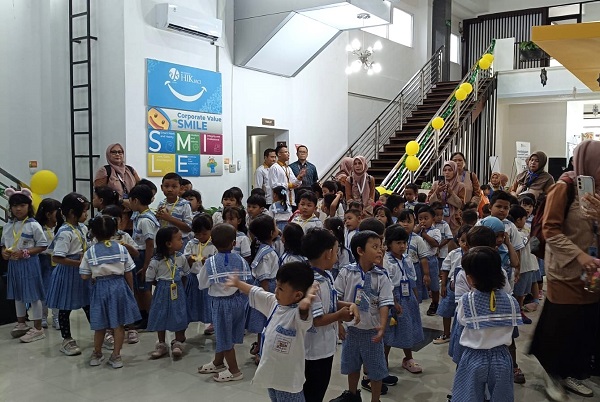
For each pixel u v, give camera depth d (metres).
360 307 2.97
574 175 3.07
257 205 4.55
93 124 6.92
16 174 6.54
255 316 3.80
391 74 12.91
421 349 4.29
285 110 9.16
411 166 7.97
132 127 6.75
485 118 11.87
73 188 6.91
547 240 3.11
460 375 2.59
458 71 16.30
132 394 3.46
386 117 12.45
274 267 3.76
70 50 6.93
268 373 2.30
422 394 3.43
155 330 4.12
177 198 4.98
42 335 4.72
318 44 8.46
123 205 4.97
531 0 15.48
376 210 4.89
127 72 6.66
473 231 3.22
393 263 3.53
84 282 4.25
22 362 4.06
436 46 14.43
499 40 12.64
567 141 12.77
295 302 2.30
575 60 4.60
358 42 10.83
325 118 10.20
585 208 2.93
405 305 3.52
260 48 7.94
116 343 3.94
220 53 7.89
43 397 3.42
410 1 13.75
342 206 5.95
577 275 3.05
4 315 5.10
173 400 3.37
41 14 6.75
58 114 6.94
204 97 7.64
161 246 4.13
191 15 7.21
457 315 2.69
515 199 5.25
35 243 4.58
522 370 3.87
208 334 4.78
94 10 6.86
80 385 3.62
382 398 3.37
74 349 4.22
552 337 3.19
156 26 7.00
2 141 6.42
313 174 7.45
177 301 4.16
